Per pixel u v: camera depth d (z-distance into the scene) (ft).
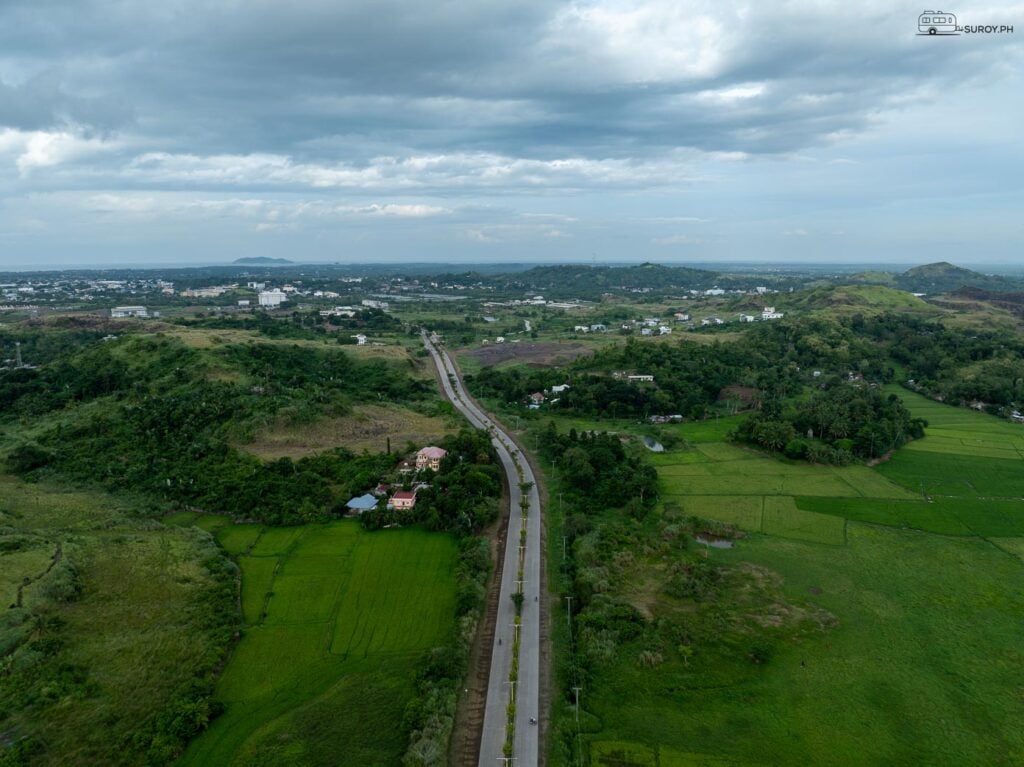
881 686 240.32
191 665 248.11
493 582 313.73
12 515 370.53
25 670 238.27
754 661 253.85
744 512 398.21
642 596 302.25
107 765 202.39
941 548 352.90
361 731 217.97
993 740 213.66
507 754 206.59
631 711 226.79
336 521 379.55
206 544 345.10
